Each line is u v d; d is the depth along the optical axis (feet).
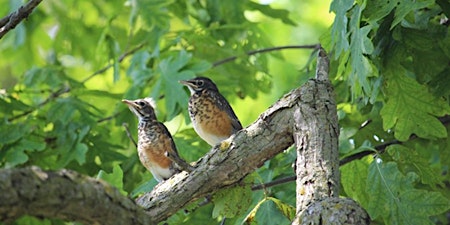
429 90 35.73
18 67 63.57
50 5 61.00
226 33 52.42
